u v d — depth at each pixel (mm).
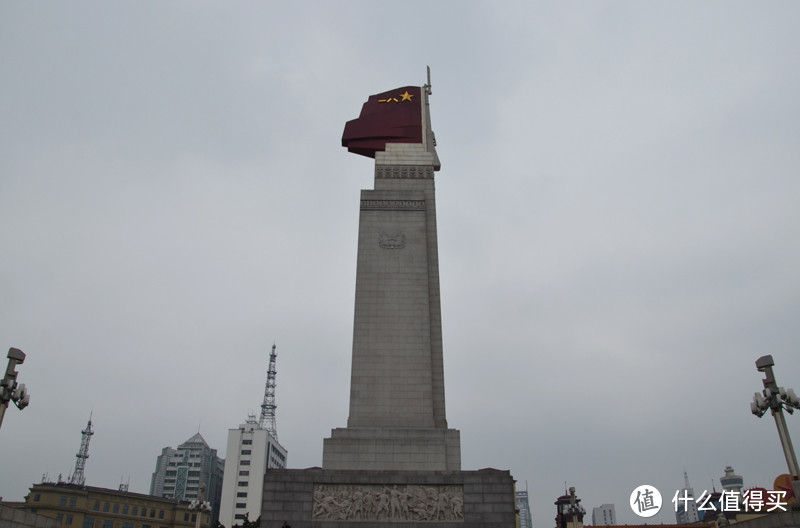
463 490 38094
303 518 37344
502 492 37938
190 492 181875
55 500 94312
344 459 39750
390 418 41719
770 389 26859
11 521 23297
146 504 104812
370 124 54406
